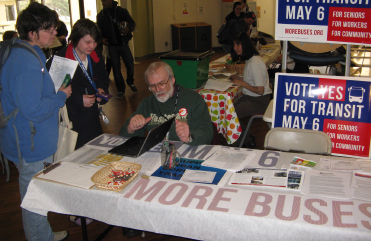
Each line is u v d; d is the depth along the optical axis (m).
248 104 3.18
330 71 3.55
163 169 1.61
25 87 1.53
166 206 1.30
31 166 1.74
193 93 2.14
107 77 2.46
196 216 1.27
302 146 1.98
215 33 10.19
